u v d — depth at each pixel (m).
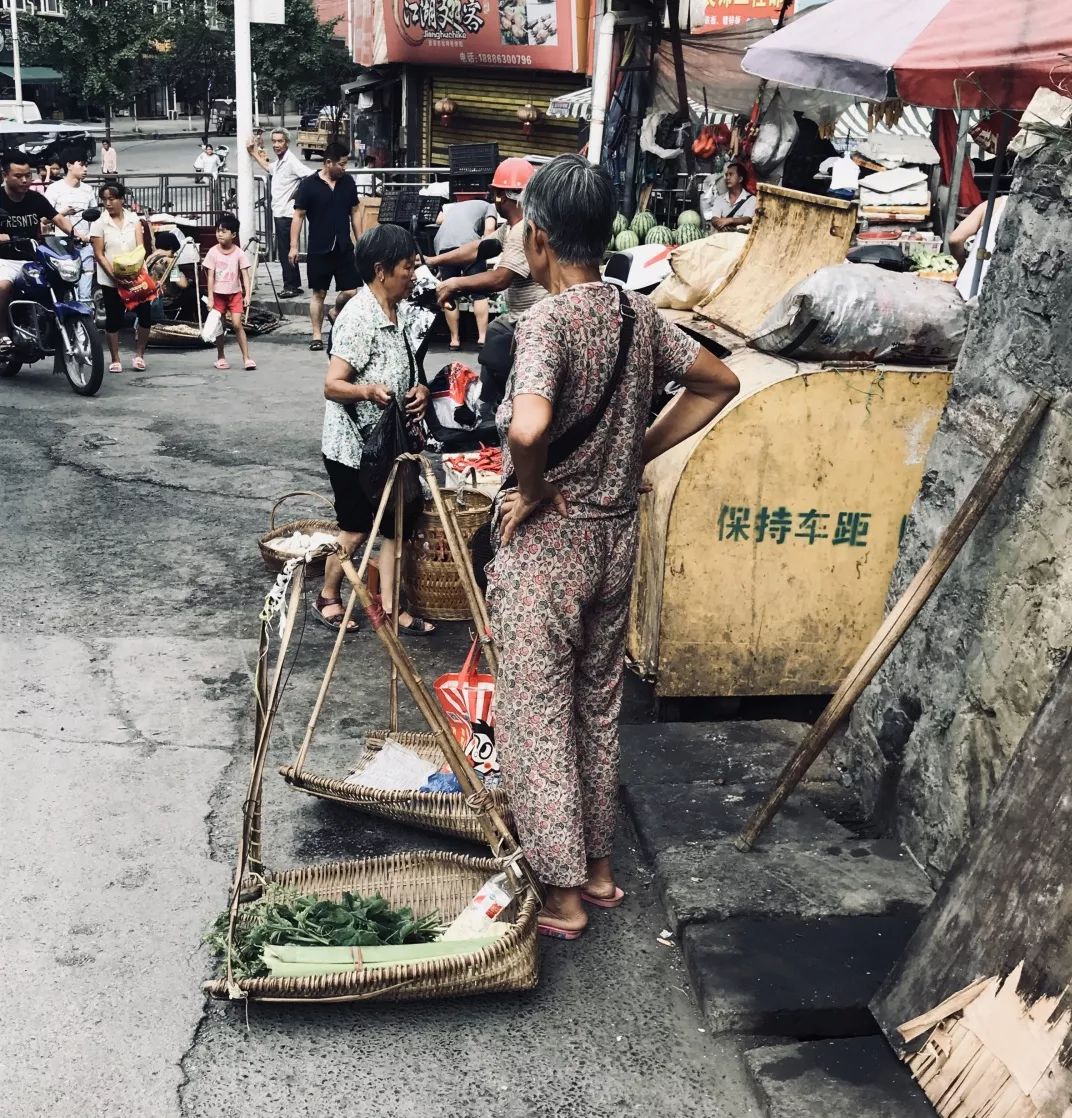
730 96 10.86
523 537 3.08
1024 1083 2.43
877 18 5.37
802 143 10.38
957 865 2.85
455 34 18.81
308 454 8.02
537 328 2.89
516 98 19.09
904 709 3.72
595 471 3.05
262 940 3.11
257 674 3.16
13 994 3.06
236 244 10.68
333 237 11.45
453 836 3.77
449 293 5.83
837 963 3.12
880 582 4.41
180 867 3.61
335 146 11.27
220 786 4.08
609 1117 2.75
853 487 4.29
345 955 3.02
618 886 3.60
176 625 5.36
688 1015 3.07
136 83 41.62
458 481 5.46
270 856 3.71
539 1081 2.85
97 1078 2.81
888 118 6.33
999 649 3.26
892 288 4.19
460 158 14.36
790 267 4.96
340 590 5.79
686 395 3.27
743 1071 2.88
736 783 4.00
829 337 4.14
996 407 3.43
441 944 3.06
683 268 5.42
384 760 4.08
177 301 12.14
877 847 3.64
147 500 7.01
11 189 10.62
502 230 6.85
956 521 3.27
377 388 4.78
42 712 4.52
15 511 6.74
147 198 18.39
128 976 3.14
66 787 4.02
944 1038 2.68
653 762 4.12
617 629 3.25
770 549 4.32
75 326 9.48
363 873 3.46
